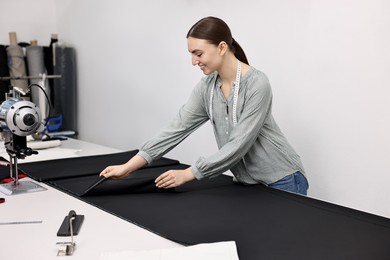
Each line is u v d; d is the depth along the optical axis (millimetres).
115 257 1192
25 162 2400
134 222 1492
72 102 4449
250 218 1540
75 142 3150
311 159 2734
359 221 1511
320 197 2721
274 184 2047
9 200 1747
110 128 4246
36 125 1881
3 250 1276
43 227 1454
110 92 4180
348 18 2469
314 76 2656
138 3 3752
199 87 2068
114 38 4047
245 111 1890
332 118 2604
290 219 1528
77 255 1242
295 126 2789
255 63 2963
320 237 1371
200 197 1805
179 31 3430
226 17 3094
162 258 1183
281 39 2793
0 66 4051
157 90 3697
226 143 1963
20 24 4445
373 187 2469
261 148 2021
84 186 1939
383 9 2326
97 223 1492
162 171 2232
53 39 4328
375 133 2430
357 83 2473
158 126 3738
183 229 1428
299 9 2676
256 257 1227
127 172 1988
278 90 2852
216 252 1209
